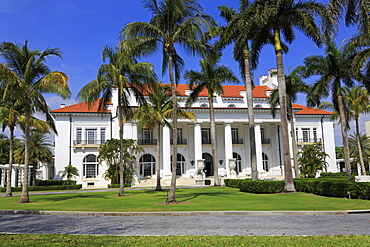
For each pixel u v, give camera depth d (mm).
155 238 7500
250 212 11898
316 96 28000
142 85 23375
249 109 26547
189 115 28781
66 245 6789
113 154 37188
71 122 41438
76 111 41406
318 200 16047
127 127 42031
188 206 14289
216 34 24703
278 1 20125
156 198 19297
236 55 24750
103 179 41000
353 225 9258
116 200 18531
